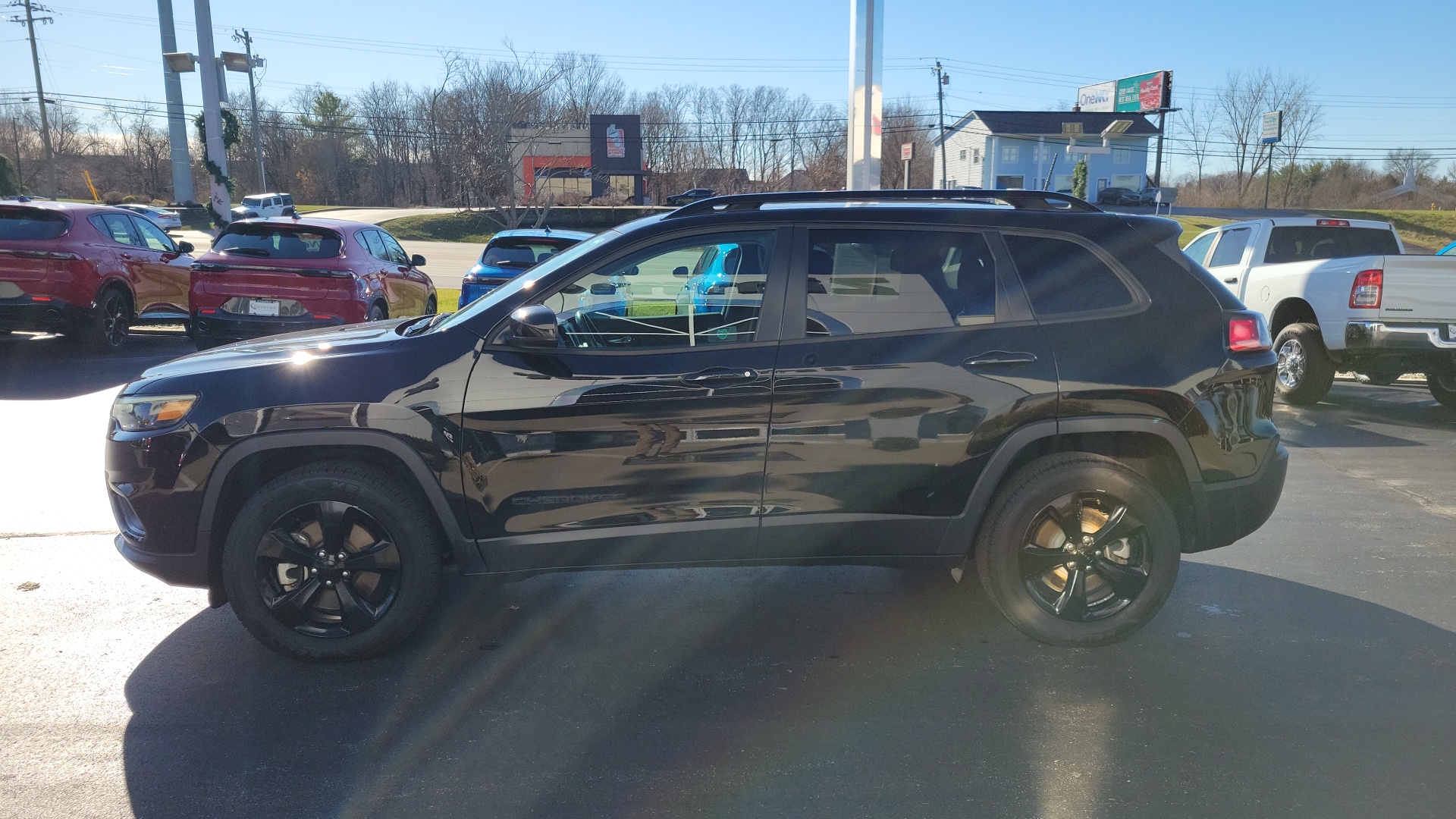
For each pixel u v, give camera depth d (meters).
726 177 59.44
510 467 3.60
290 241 10.34
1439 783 2.96
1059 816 2.78
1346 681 3.67
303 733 3.23
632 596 4.54
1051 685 3.63
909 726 3.31
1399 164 77.69
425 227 56.44
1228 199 81.81
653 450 3.63
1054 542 3.90
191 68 20.98
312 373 3.59
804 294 3.72
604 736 3.23
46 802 2.82
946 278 3.79
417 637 4.05
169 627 4.12
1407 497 6.40
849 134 12.21
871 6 11.72
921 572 4.90
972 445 3.72
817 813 2.79
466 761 3.07
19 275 10.66
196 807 2.80
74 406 8.64
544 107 25.05
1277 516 5.95
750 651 3.94
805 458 3.69
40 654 3.84
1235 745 3.19
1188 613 4.36
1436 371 9.39
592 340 3.68
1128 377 3.75
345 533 3.68
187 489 3.56
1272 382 3.95
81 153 84.06
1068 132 58.81
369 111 69.19
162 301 12.70
